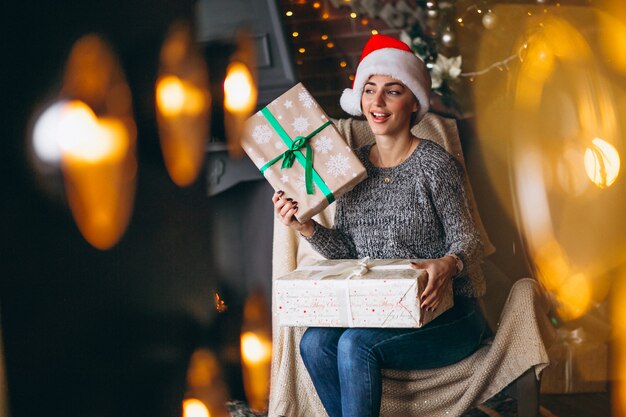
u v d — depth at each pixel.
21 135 0.85
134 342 1.02
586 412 2.57
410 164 2.23
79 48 0.92
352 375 2.00
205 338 1.22
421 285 1.95
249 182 3.41
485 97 3.55
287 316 2.03
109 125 0.96
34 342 0.86
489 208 3.15
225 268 3.42
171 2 1.12
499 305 2.68
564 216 2.99
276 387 2.29
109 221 0.96
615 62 3.22
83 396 0.92
